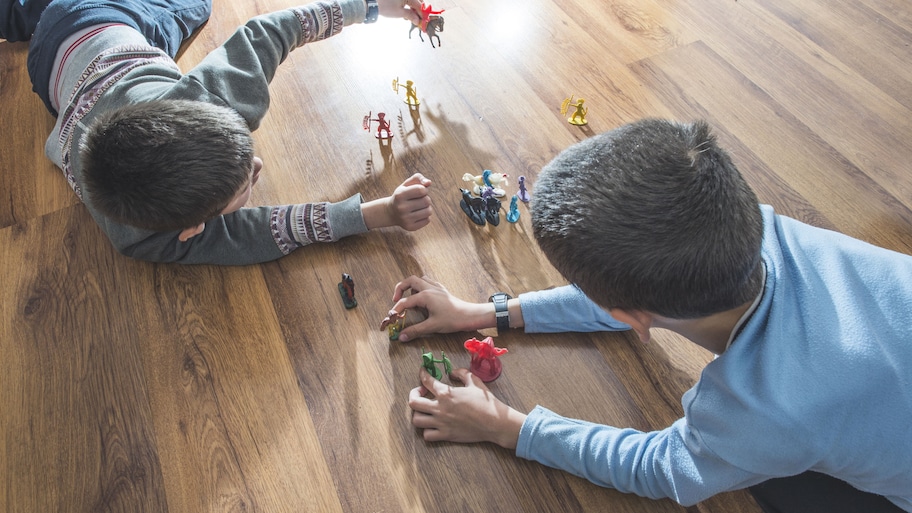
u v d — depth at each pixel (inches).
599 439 36.1
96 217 46.9
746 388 26.6
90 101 46.1
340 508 38.0
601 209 25.5
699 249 24.8
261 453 39.9
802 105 55.3
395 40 61.1
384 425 40.6
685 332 31.2
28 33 60.3
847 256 29.2
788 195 49.9
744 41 60.1
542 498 37.9
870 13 61.6
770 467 28.3
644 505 37.4
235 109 44.9
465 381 41.2
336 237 47.6
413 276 45.2
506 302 43.3
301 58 59.7
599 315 42.2
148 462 39.9
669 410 40.8
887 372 26.0
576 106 54.7
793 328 26.9
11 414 41.9
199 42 61.6
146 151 36.7
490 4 64.2
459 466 39.0
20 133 56.8
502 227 49.4
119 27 51.0
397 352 43.6
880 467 27.2
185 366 43.4
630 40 60.8
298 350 43.8
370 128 55.1
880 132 53.4
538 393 41.7
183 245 46.2
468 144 54.1
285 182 51.9
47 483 39.4
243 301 46.1
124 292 46.8
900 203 49.3
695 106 55.7
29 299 46.8
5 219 51.2
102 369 43.5
